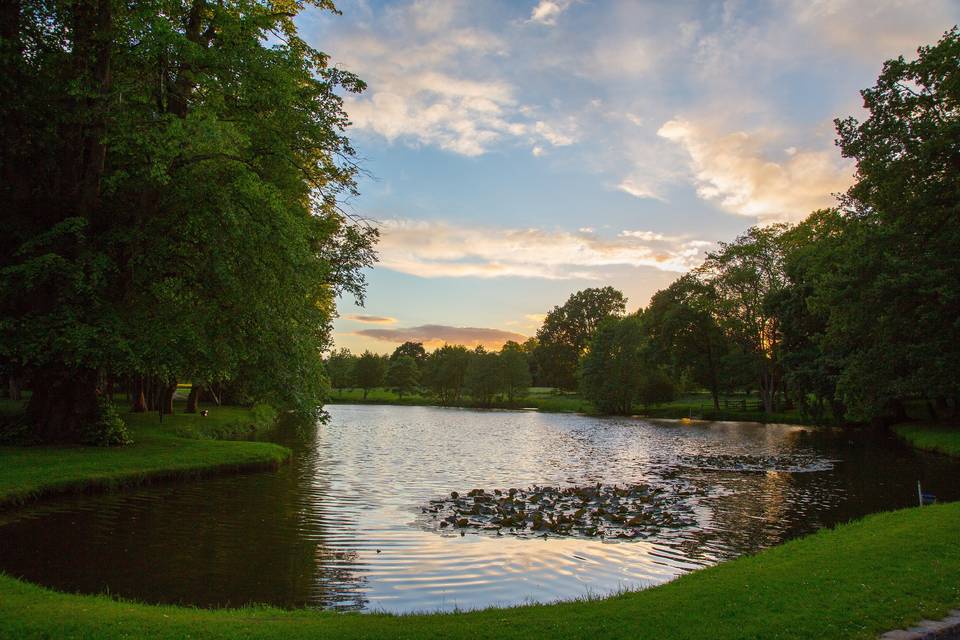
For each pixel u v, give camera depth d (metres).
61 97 17.95
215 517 14.64
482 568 11.19
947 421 39.22
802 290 50.16
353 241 26.59
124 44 17.70
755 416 61.09
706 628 6.23
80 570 10.52
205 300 19.25
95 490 16.44
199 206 17.91
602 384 76.38
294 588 9.91
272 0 21.27
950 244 22.97
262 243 18.50
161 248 18.12
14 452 18.31
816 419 52.06
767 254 63.34
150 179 16.53
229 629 6.54
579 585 10.36
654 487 20.58
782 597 7.25
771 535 13.96
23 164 18.55
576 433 45.69
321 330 27.08
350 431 44.25
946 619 6.46
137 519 14.16
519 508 16.45
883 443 36.12
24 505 14.74
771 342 63.25
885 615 6.54
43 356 16.69
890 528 11.25
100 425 20.88
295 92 19.44
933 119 23.17
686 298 72.69
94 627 6.51
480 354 103.50
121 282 19.08
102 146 18.70
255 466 21.98
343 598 9.51
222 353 18.50
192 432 29.45
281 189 21.56
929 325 23.84
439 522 14.77
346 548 12.34
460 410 86.00
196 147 16.17
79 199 18.53
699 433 45.59
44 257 16.11
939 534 10.29
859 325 26.42
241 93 18.23
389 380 124.19
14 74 17.25
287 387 20.42
